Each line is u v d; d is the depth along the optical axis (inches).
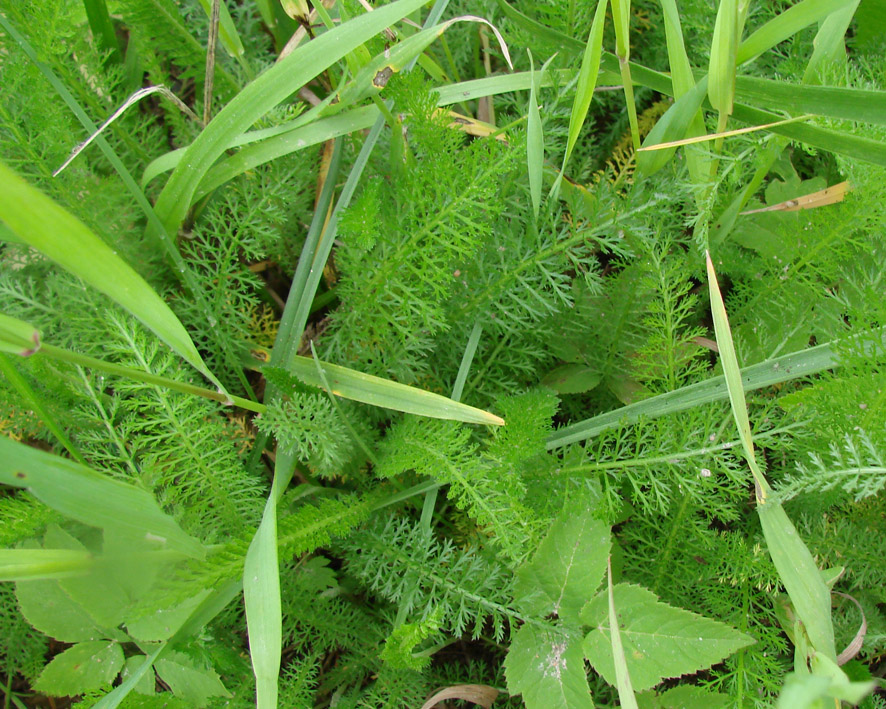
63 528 9.6
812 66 9.7
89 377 9.4
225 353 10.7
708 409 9.3
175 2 11.5
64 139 9.8
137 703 8.4
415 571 9.6
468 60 12.3
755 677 9.0
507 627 10.6
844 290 10.0
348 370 9.9
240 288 11.6
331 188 10.7
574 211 9.4
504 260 9.9
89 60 10.6
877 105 8.4
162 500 9.3
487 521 9.0
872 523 9.9
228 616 9.9
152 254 10.9
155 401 9.3
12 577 7.0
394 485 10.5
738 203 10.2
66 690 9.4
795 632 8.3
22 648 10.3
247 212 10.6
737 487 9.2
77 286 9.6
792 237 9.9
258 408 9.1
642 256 9.9
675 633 8.5
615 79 10.8
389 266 9.6
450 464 9.2
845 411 8.5
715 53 8.7
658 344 9.8
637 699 9.2
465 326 10.4
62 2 9.4
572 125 9.3
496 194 10.1
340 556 10.5
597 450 10.2
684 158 10.2
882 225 9.4
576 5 10.2
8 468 6.7
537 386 10.9
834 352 8.8
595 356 10.9
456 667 10.5
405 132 10.2
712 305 8.4
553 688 8.7
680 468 9.4
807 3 8.5
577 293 10.7
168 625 8.8
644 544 10.3
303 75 9.0
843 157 9.6
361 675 10.3
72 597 8.6
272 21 11.7
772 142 9.7
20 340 6.6
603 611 8.7
